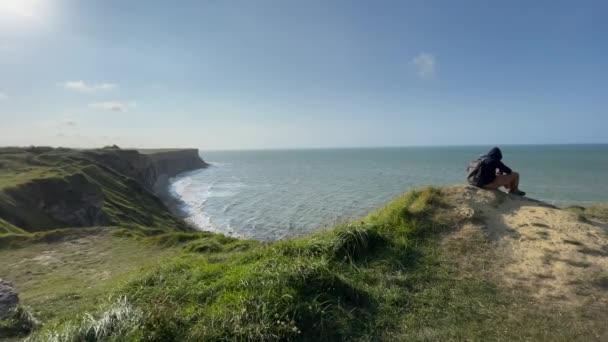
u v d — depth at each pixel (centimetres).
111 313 481
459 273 596
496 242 678
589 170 7250
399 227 736
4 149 5328
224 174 10306
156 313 457
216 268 648
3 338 568
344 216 3175
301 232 2853
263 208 4109
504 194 859
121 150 6938
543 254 625
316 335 443
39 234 1664
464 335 440
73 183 3189
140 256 1312
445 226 739
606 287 532
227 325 435
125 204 3722
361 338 441
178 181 9088
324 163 13312
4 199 2458
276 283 507
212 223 3612
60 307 723
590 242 651
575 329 445
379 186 5222
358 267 621
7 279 1091
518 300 516
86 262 1278
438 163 10556
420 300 526
